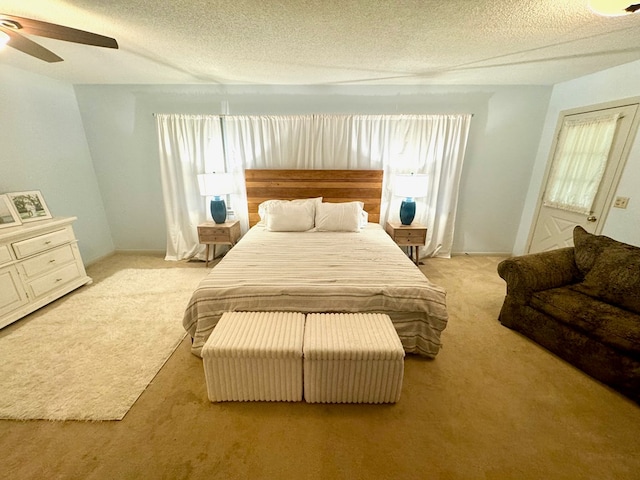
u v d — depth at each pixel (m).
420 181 3.18
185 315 1.88
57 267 2.64
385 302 1.83
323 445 1.35
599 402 1.59
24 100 2.78
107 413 1.48
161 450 1.31
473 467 1.26
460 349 2.05
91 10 1.58
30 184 2.86
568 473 1.24
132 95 3.32
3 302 2.20
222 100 3.35
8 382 1.68
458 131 3.33
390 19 1.68
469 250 3.91
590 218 2.78
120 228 3.87
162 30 1.83
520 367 1.87
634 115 2.37
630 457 1.30
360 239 2.91
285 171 3.47
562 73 2.76
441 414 1.53
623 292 1.77
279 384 1.55
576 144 2.92
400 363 1.49
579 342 1.81
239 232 3.71
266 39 1.97
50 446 1.32
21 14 1.61
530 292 2.11
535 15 1.61
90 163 3.55
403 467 1.26
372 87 3.27
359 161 3.50
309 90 3.30
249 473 1.22
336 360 1.48
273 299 1.83
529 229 3.60
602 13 1.46
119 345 2.04
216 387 1.54
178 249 3.76
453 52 2.20
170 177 3.52
